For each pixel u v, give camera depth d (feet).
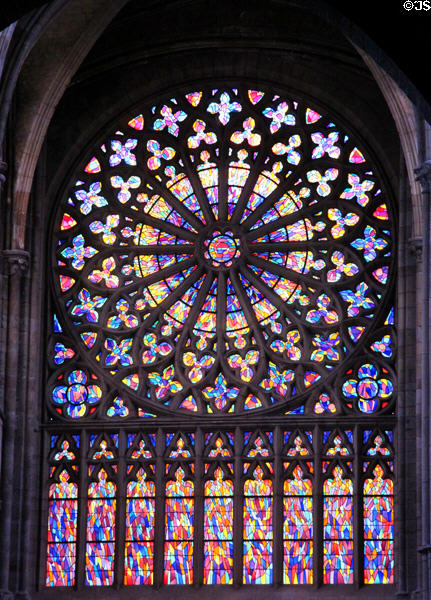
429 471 139.74
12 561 157.17
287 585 161.99
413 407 163.02
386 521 163.12
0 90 136.98
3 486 154.92
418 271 162.40
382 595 159.22
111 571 163.53
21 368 162.20
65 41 159.33
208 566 163.43
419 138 147.23
